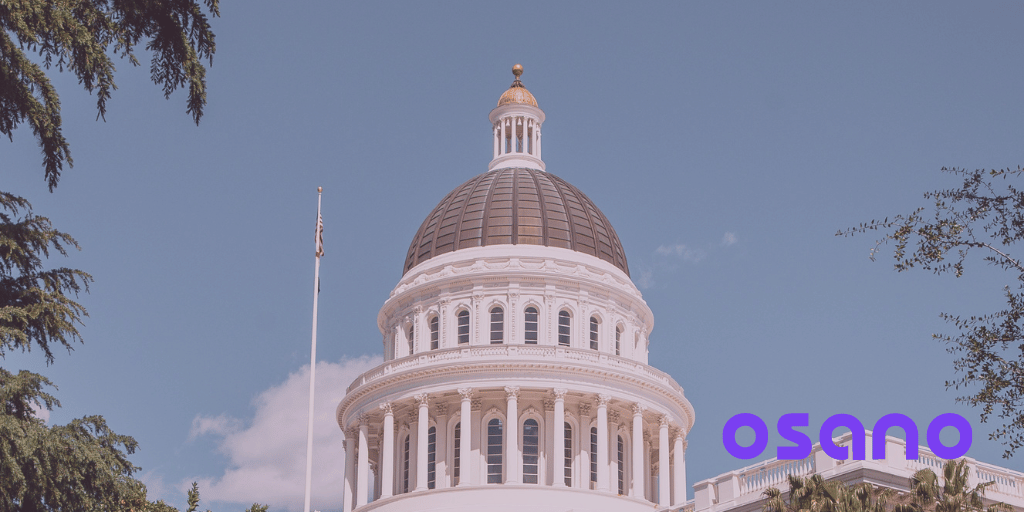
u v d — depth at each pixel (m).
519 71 131.38
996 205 40.81
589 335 109.50
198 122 45.78
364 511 104.44
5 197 45.12
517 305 108.81
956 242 40.75
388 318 115.94
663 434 107.62
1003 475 66.44
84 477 44.78
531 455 104.50
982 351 41.00
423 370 105.06
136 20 44.69
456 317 109.88
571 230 114.44
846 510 54.16
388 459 105.12
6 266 44.78
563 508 99.94
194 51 45.19
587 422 105.50
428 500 101.25
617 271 114.50
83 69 42.97
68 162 43.69
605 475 102.88
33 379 42.88
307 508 66.44
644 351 114.88
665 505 104.62
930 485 54.81
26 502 42.94
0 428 41.03
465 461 102.25
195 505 65.88
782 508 57.12
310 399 68.50
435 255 115.00
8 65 41.66
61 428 44.56
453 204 118.19
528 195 116.25
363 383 109.38
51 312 44.31
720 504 72.12
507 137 129.25
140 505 60.16
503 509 99.44
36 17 41.47
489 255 111.88
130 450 47.28
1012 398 40.62
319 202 73.88
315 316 70.44
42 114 42.28
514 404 103.38
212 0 45.09
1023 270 40.34
